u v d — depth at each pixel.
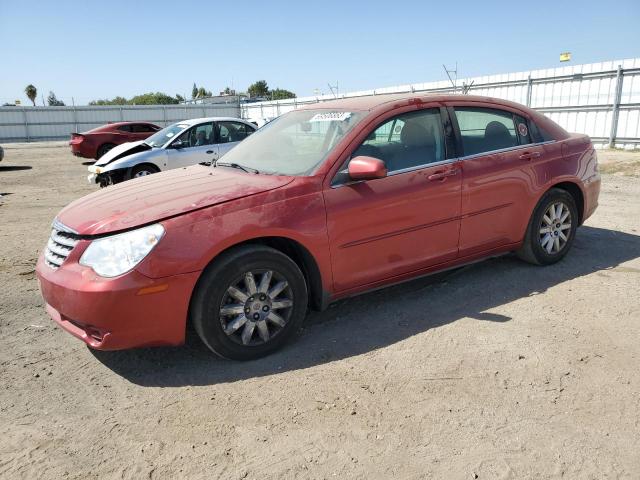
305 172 3.69
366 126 3.86
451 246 4.24
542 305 4.17
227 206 3.31
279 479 2.38
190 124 10.85
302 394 3.05
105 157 10.79
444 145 4.21
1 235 7.22
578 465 2.42
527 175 4.59
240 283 3.37
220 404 2.98
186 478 2.41
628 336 3.62
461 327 3.83
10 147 31.30
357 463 2.47
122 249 3.07
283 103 36.62
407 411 2.86
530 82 19.69
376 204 3.75
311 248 3.53
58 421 2.86
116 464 2.51
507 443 2.58
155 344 3.19
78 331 3.23
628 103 16.80
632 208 7.87
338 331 3.84
